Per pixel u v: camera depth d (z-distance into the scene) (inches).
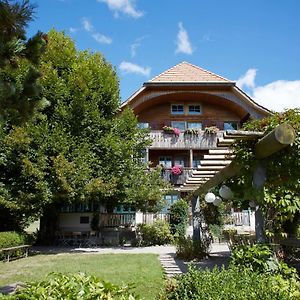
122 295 108.5
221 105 1072.8
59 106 644.7
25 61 203.0
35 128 611.5
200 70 1040.2
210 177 424.2
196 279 162.4
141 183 741.3
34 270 413.4
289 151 237.9
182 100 1066.7
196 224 531.8
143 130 781.9
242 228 770.2
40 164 596.1
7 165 609.0
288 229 382.6
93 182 613.0
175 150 1040.2
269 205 252.2
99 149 671.1
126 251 637.3
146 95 978.1
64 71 692.1
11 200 594.9
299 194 245.6
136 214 836.6
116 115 779.4
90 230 847.1
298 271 313.7
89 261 487.2
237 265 221.8
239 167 279.6
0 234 511.8
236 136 245.3
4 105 190.5
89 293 102.0
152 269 401.4
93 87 695.1
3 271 410.3
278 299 147.2
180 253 495.8
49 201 602.2
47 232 792.3
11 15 172.6
